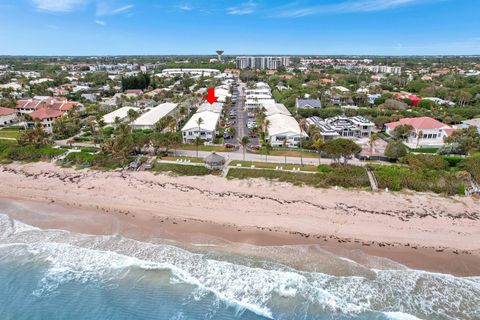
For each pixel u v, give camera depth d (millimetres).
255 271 36125
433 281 34406
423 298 32250
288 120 93250
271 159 69375
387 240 41281
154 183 58281
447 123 97062
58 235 43625
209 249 40094
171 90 168625
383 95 137000
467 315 30391
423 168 58531
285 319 30453
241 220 46281
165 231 44000
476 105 120812
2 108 105000
